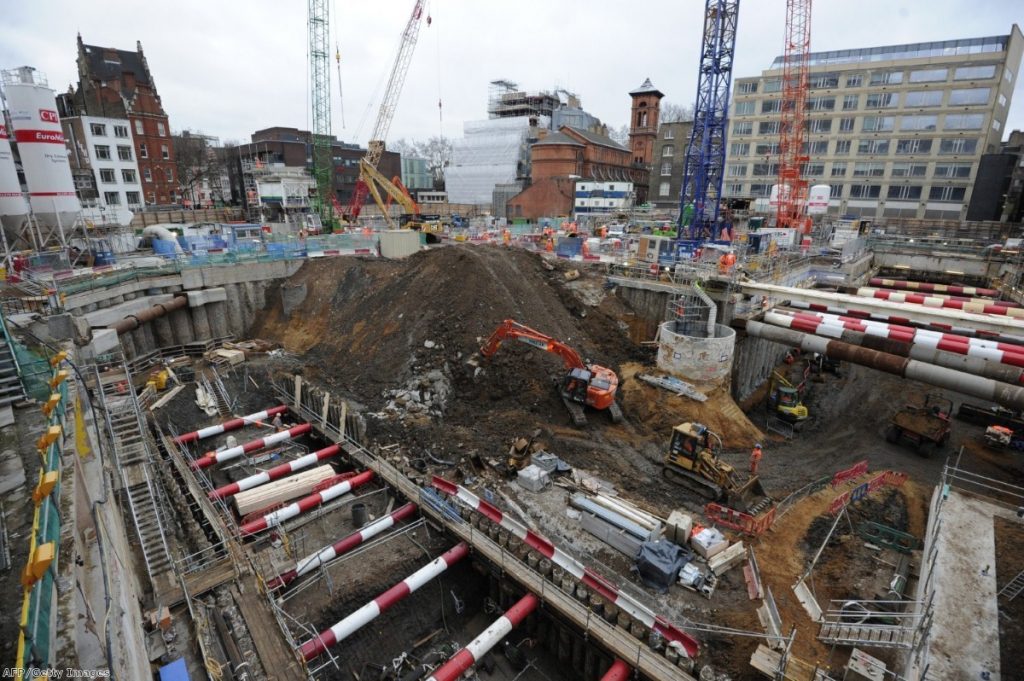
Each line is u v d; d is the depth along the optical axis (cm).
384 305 3928
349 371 3628
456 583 2147
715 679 1523
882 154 8162
